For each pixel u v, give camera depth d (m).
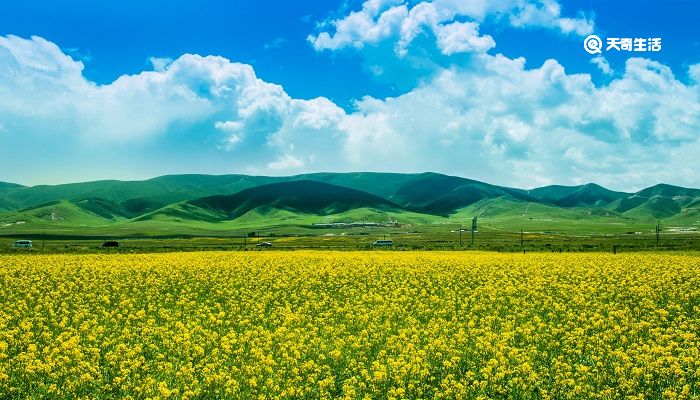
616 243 105.44
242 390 15.82
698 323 23.89
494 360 17.03
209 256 61.06
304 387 16.03
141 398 15.34
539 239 138.75
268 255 63.66
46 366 16.56
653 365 16.47
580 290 33.25
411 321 24.23
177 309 28.34
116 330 23.20
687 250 77.69
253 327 23.81
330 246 104.56
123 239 166.88
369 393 15.67
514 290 32.56
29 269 44.34
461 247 93.75
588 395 15.16
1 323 23.05
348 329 23.66
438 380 16.69
